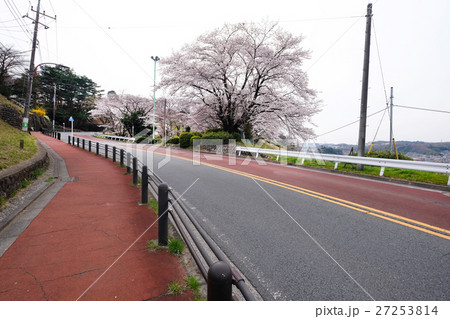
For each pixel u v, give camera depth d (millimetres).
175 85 21016
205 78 20172
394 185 7012
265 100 20141
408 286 2357
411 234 3490
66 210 4441
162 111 37094
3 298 2107
